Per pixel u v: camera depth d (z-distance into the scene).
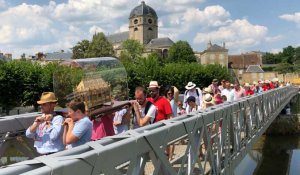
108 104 5.95
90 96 5.64
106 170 2.80
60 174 2.27
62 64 5.85
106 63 6.40
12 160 5.98
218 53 118.69
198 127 5.39
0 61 33.66
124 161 3.09
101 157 2.71
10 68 31.33
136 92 6.35
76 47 86.12
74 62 5.85
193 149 5.15
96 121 5.72
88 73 5.88
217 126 6.81
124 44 99.81
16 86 31.47
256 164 23.16
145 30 143.38
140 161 3.57
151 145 3.63
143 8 143.50
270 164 23.17
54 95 5.22
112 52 86.62
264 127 15.72
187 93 11.39
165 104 6.98
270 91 18.94
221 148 7.25
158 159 3.88
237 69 122.38
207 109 6.70
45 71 32.09
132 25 145.25
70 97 5.56
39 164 2.33
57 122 5.04
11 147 6.00
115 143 3.02
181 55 98.06
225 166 7.53
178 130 4.49
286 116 32.69
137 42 100.12
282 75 118.44
